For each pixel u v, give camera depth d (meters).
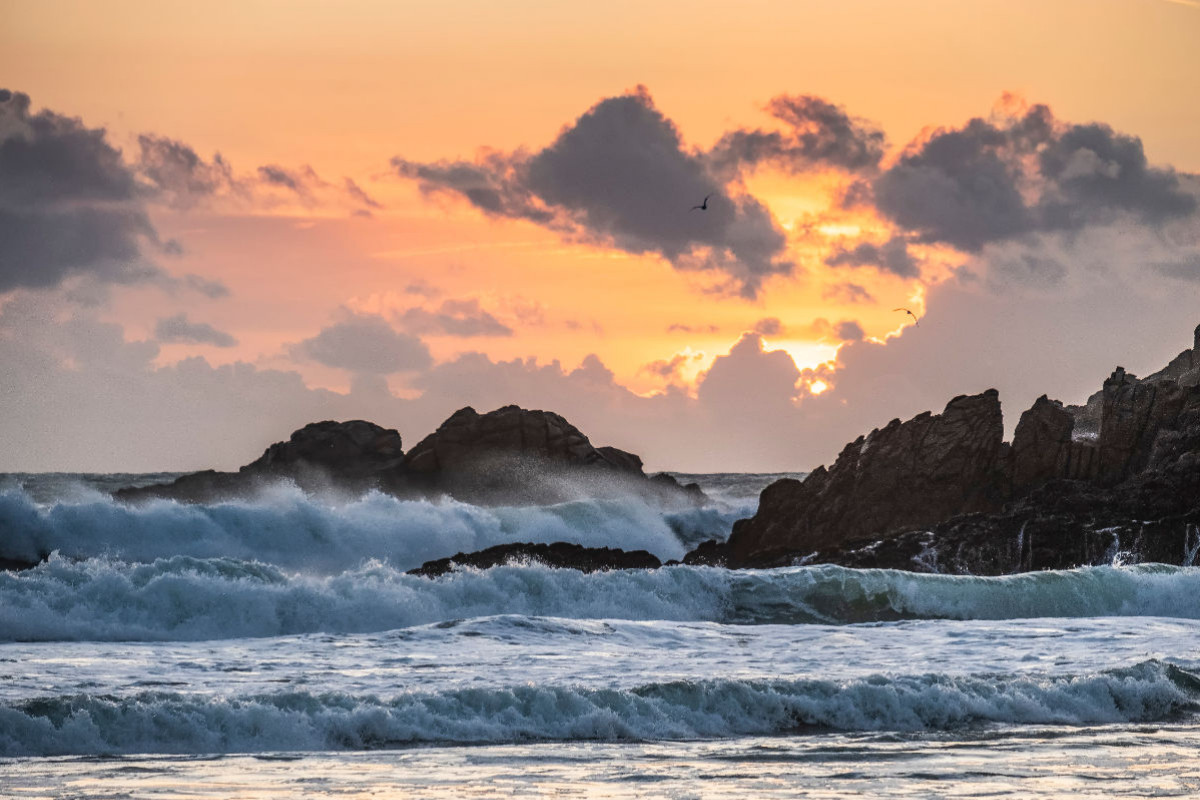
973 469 79.50
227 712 28.42
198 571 51.50
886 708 32.12
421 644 42.31
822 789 23.88
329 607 50.81
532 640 43.47
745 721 31.02
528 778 24.77
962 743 29.27
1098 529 69.00
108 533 78.12
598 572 58.41
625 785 24.17
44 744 26.83
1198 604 59.62
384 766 25.92
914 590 59.00
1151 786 24.45
